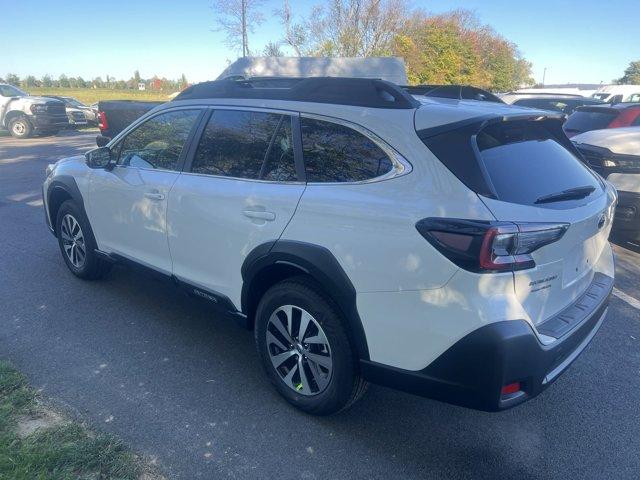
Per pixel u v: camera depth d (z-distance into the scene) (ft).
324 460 9.59
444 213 8.45
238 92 12.21
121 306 15.42
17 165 41.83
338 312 9.83
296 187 10.41
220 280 11.86
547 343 8.62
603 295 10.72
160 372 12.13
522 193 8.93
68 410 10.44
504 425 10.85
